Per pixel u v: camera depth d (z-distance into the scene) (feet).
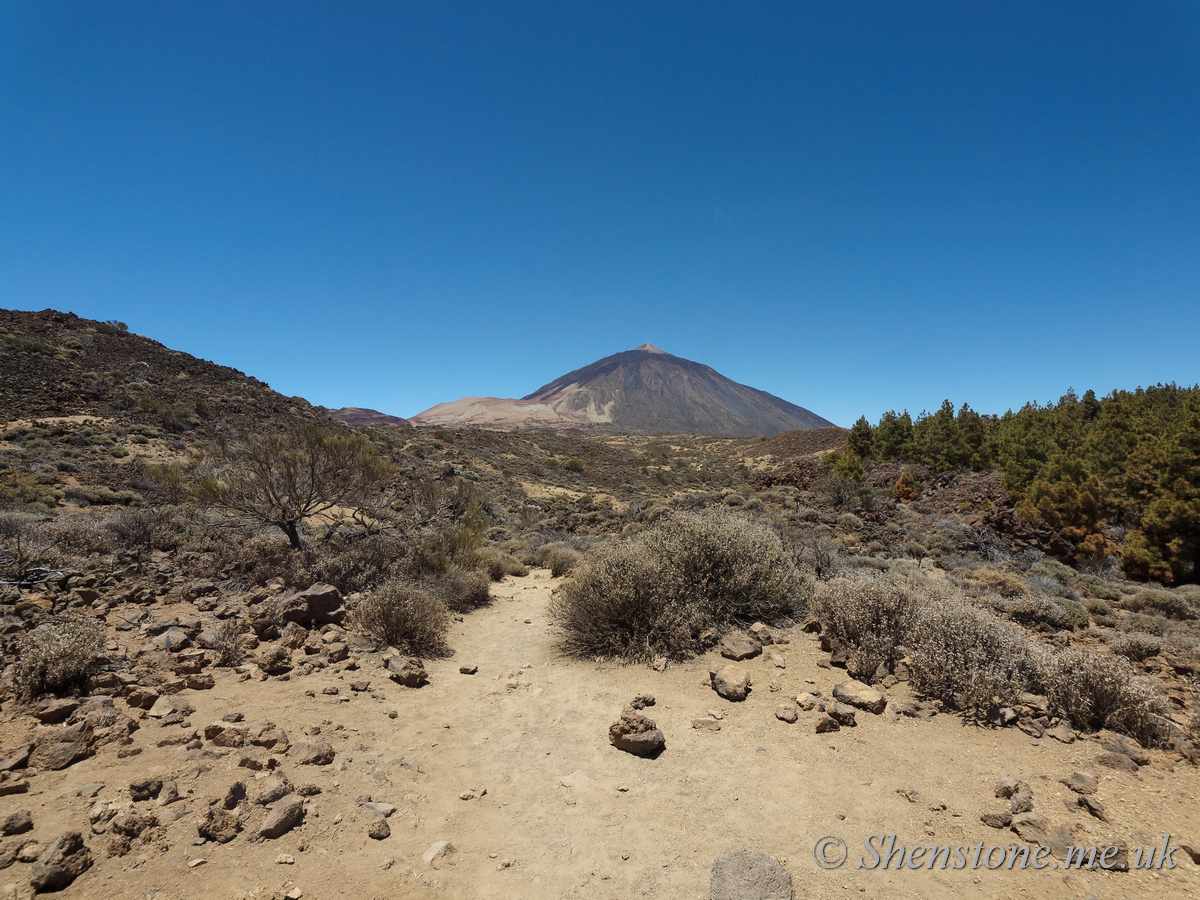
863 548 55.83
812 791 12.32
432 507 45.60
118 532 35.09
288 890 8.79
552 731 15.75
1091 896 8.84
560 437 303.27
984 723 14.94
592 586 23.13
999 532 69.41
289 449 34.94
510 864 10.14
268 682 17.29
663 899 9.32
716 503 76.79
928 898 9.04
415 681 18.81
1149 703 14.38
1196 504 57.11
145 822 9.45
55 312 166.71
